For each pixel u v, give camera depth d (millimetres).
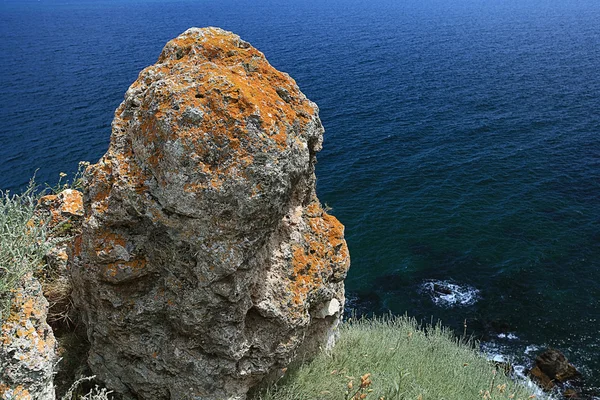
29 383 3934
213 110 3918
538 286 19578
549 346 16234
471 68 64688
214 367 4379
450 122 42094
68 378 4875
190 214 3879
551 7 180000
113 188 4137
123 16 187375
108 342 4637
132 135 4207
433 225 24922
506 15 147625
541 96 49594
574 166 31578
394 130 40250
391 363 6297
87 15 195375
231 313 4199
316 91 53938
